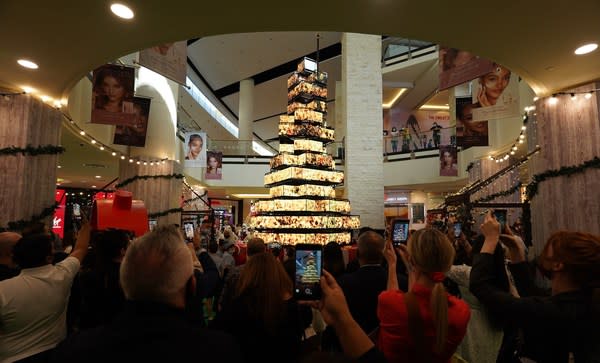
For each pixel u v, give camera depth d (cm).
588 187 546
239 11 440
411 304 143
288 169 1081
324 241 1086
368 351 105
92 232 304
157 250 115
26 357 207
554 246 137
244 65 2302
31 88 611
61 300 228
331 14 451
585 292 129
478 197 1230
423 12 441
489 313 209
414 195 1984
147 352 102
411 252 156
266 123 3481
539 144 606
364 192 1452
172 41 493
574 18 429
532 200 610
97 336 107
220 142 1886
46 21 439
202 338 109
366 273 235
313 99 1166
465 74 628
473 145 1090
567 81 572
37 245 222
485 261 161
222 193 2195
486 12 431
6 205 579
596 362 118
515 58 525
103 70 716
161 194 1154
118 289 239
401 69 2003
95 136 977
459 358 213
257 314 180
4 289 207
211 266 275
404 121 2555
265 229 1131
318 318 272
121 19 442
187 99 2059
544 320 131
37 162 626
